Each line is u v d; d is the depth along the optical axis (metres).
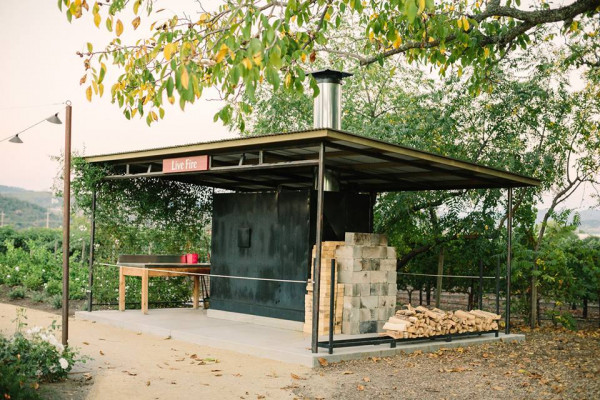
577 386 7.26
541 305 14.79
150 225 13.66
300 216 10.61
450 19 10.77
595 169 14.48
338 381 7.33
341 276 10.09
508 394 6.88
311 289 10.11
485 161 14.75
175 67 6.34
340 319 10.02
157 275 12.56
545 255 13.21
